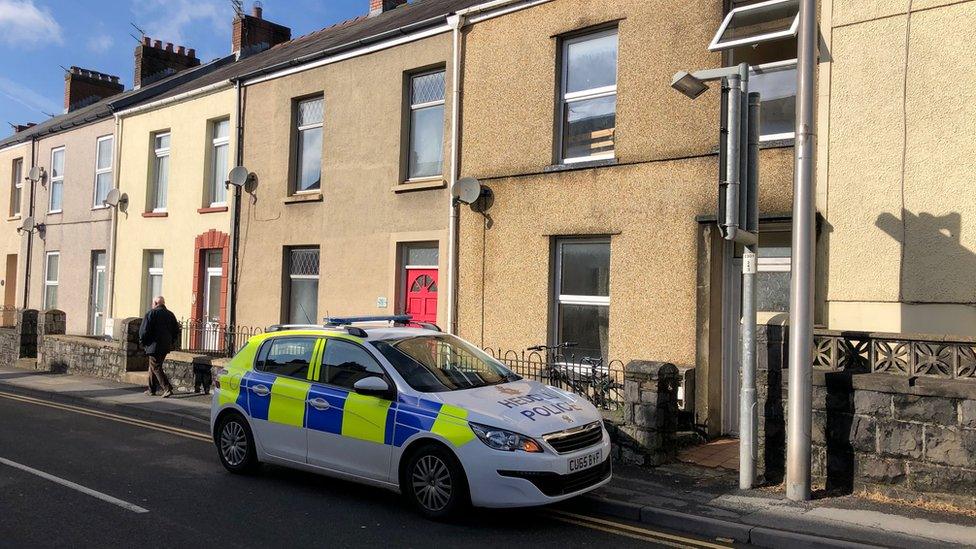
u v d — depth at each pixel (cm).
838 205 790
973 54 718
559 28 1029
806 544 543
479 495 581
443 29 1163
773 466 707
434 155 1209
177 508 641
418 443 624
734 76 672
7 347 1848
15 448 880
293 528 589
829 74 802
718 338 900
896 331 750
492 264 1086
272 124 1450
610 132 997
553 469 579
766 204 841
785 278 865
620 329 945
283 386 727
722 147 674
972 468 602
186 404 1189
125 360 1470
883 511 609
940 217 730
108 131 1925
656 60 934
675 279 902
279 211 1422
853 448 660
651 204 927
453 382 669
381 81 1262
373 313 1243
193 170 1634
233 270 1502
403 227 1209
